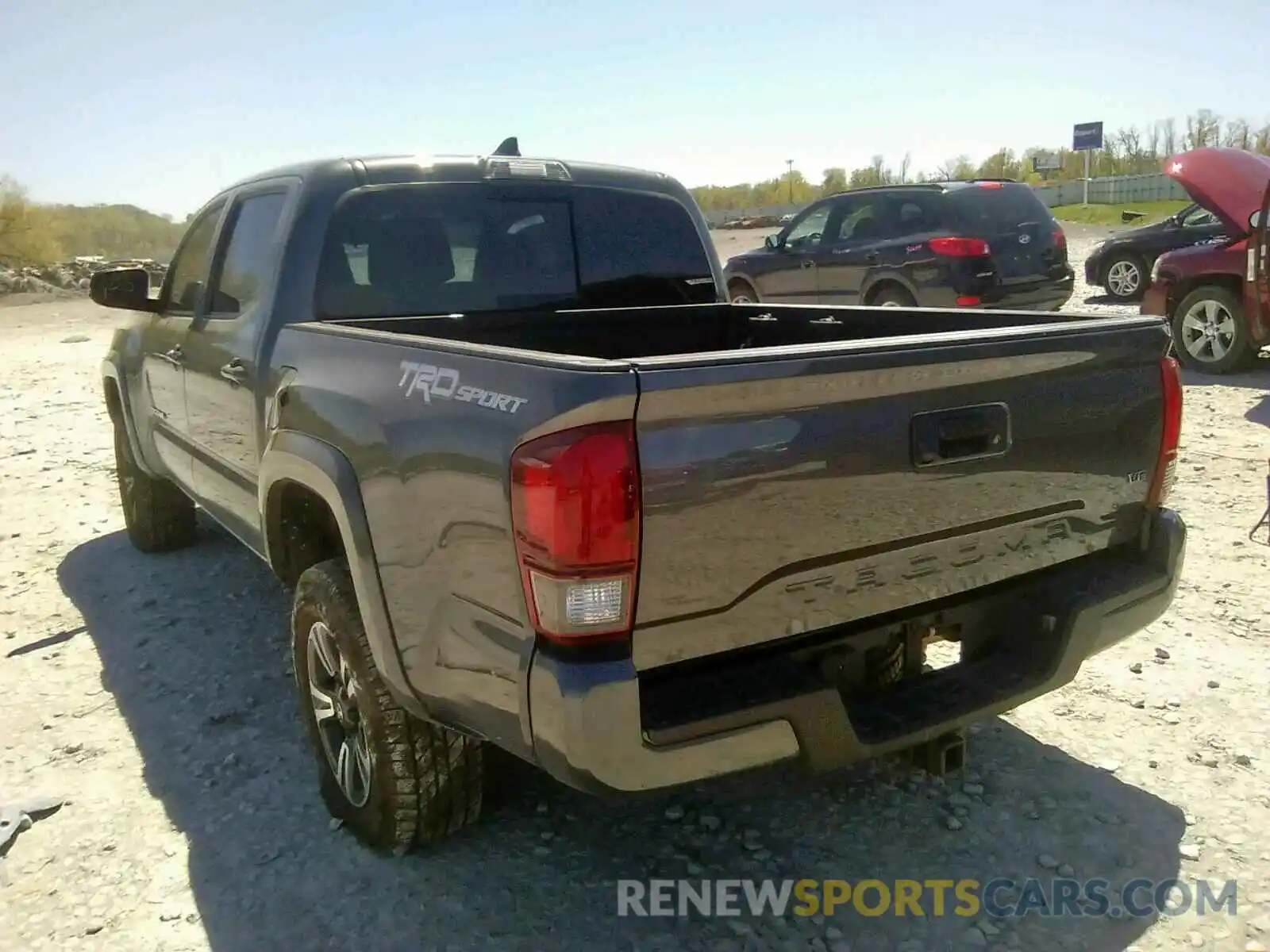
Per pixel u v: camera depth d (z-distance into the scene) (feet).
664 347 14.43
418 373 8.78
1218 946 8.80
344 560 10.50
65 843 10.64
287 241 12.24
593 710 7.15
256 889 9.85
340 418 9.75
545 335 13.41
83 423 32.91
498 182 13.46
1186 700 12.79
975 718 8.93
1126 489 9.95
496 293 13.42
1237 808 10.62
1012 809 10.78
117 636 15.88
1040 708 12.76
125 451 19.01
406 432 8.66
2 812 10.94
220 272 14.26
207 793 11.53
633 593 7.26
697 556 7.44
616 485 7.06
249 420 12.41
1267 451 23.47
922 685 9.18
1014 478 9.00
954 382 8.41
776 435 7.61
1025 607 9.66
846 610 8.30
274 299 12.16
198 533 20.75
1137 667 13.64
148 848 10.52
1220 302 31.94
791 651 8.27
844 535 8.09
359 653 9.64
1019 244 33.86
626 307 14.40
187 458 15.51
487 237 13.35
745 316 14.74
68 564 19.30
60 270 90.99
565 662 7.26
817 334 13.75
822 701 7.98
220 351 13.34
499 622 7.80
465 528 8.00
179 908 9.61
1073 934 9.00
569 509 7.07
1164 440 10.13
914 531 8.47
